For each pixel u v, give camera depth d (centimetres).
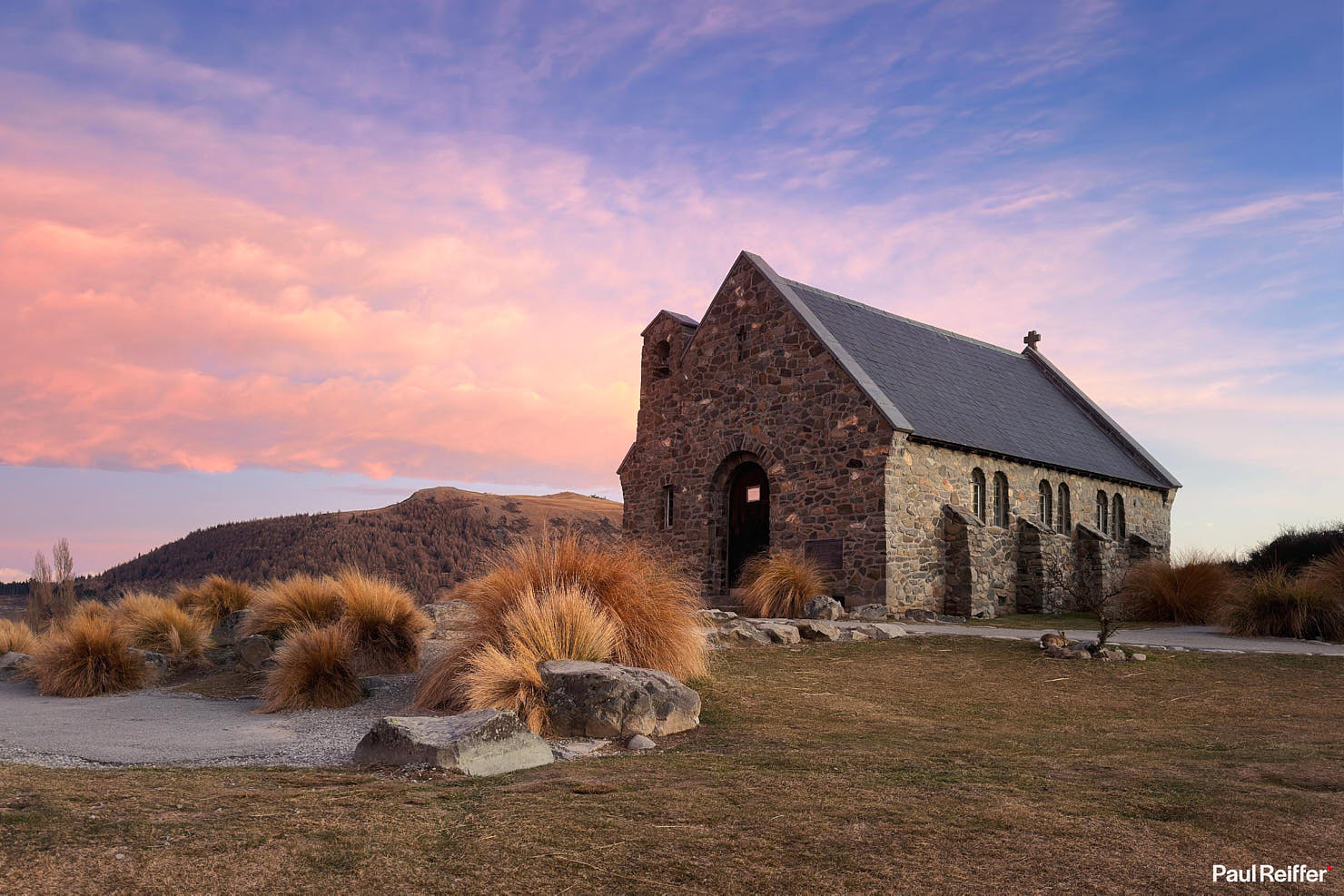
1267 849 483
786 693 1055
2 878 385
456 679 952
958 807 552
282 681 1060
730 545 2669
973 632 1684
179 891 385
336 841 458
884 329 2900
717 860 449
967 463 2489
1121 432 3453
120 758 737
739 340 2627
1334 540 2869
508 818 510
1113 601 2253
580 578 1068
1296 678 1183
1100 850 476
